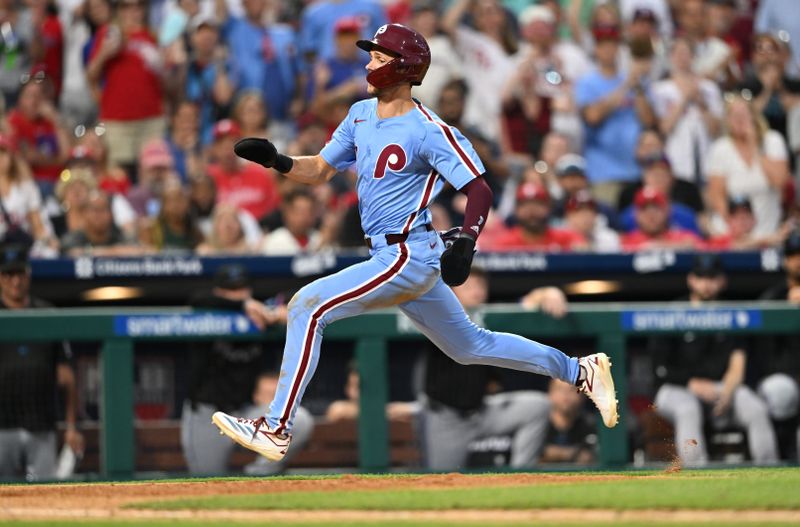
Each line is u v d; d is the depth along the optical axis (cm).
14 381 3219
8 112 4672
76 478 3183
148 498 2061
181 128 4634
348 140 2238
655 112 4869
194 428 3297
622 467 3278
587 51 5362
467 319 2236
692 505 1752
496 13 5025
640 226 4319
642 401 3447
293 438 3309
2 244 3891
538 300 3447
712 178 4747
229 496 2025
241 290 3338
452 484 2188
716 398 3459
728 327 3472
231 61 4847
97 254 3778
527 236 4116
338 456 3344
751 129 4747
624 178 4738
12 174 3984
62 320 3256
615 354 3444
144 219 4169
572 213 4238
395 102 2148
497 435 3388
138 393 3284
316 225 4328
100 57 4616
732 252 3900
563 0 5406
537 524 1647
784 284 3850
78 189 4147
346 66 4747
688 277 3906
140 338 3278
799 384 3500
